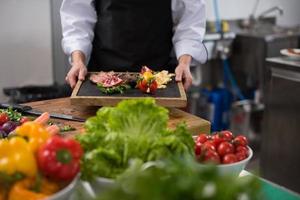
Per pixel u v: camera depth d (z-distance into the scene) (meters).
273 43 3.09
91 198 0.83
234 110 3.36
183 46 1.86
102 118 0.92
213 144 0.96
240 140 0.98
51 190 0.75
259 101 3.24
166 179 0.62
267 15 3.83
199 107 3.38
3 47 2.79
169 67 1.95
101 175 0.81
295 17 4.06
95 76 1.63
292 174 2.28
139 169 0.71
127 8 1.82
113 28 1.84
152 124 0.89
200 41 1.90
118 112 0.89
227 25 3.44
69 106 1.50
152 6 1.85
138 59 1.88
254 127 3.34
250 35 3.16
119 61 1.87
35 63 2.92
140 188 0.61
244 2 3.67
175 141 0.83
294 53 2.24
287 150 2.28
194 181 0.61
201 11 1.92
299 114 2.16
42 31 2.88
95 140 0.86
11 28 2.78
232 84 3.40
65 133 1.23
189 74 1.70
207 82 3.52
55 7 2.86
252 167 2.81
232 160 0.90
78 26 1.85
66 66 2.97
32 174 0.74
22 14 2.78
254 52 3.15
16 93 2.70
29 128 0.82
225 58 3.29
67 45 1.84
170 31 1.94
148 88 1.48
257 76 3.16
